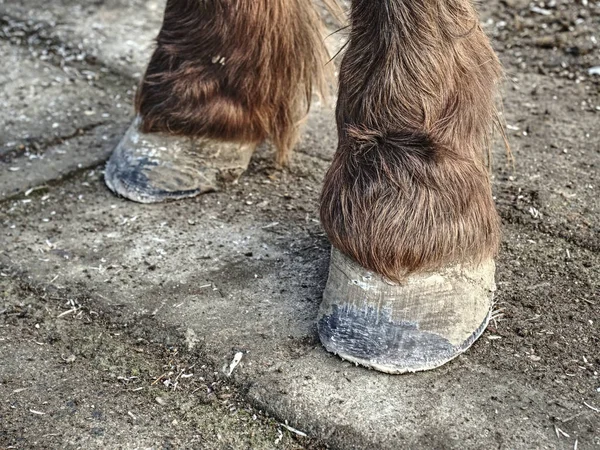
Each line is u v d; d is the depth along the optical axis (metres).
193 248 0.71
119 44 1.07
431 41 0.53
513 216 0.74
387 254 0.55
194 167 0.77
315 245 0.71
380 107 0.55
